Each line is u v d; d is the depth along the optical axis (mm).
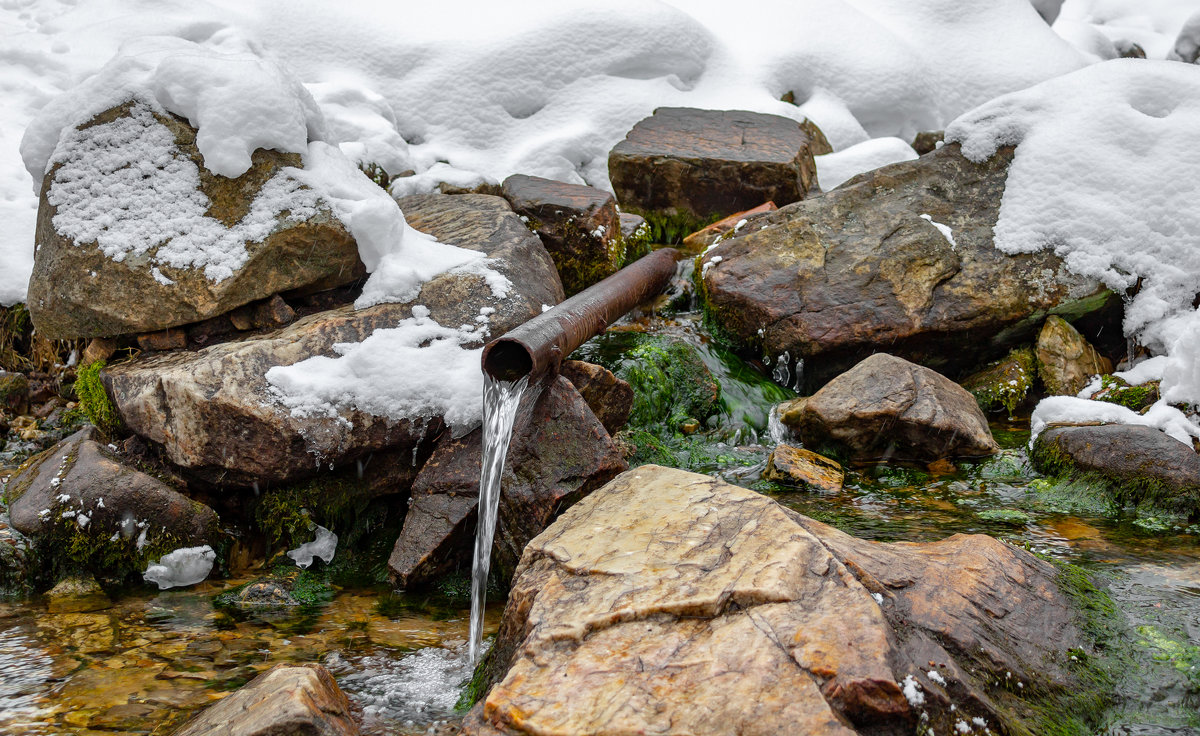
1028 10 11703
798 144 8445
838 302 6375
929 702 2518
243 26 9133
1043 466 5125
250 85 4852
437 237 5852
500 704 2455
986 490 5004
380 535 4531
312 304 5074
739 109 9352
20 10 8969
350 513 4504
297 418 4219
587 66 9297
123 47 5617
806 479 5086
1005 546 3475
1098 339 6672
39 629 3674
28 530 4121
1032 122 6984
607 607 2768
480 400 4477
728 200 8188
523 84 9070
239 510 4520
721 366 6352
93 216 4777
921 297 6367
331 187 4996
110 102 4906
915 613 2865
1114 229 6379
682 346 6207
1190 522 4520
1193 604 3525
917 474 5270
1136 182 6449
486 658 3199
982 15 11516
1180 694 2949
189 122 4934
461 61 9008
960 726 2520
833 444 5492
